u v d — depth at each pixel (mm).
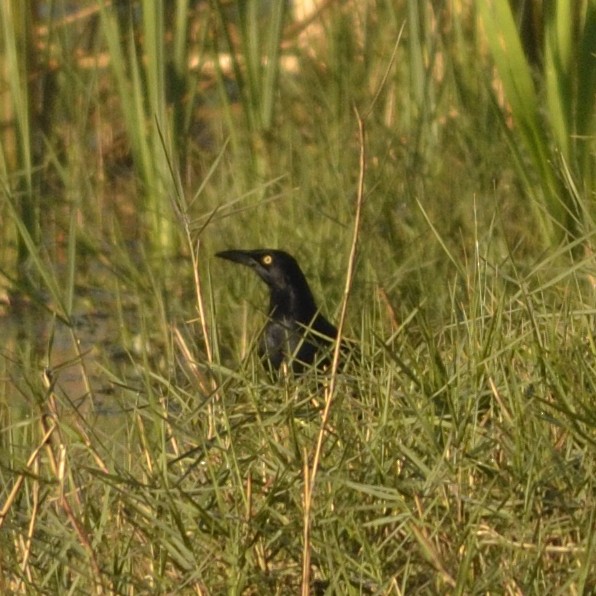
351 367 9164
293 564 6926
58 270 14297
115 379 9906
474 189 13086
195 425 8172
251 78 15438
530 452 7125
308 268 12781
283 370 8812
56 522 7082
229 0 16047
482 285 9055
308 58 16656
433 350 8125
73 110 16250
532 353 8133
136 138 15000
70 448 7656
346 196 13461
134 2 16859
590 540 6258
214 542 6844
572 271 8336
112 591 6703
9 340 12602
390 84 15578
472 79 14859
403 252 12266
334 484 6992
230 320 11844
